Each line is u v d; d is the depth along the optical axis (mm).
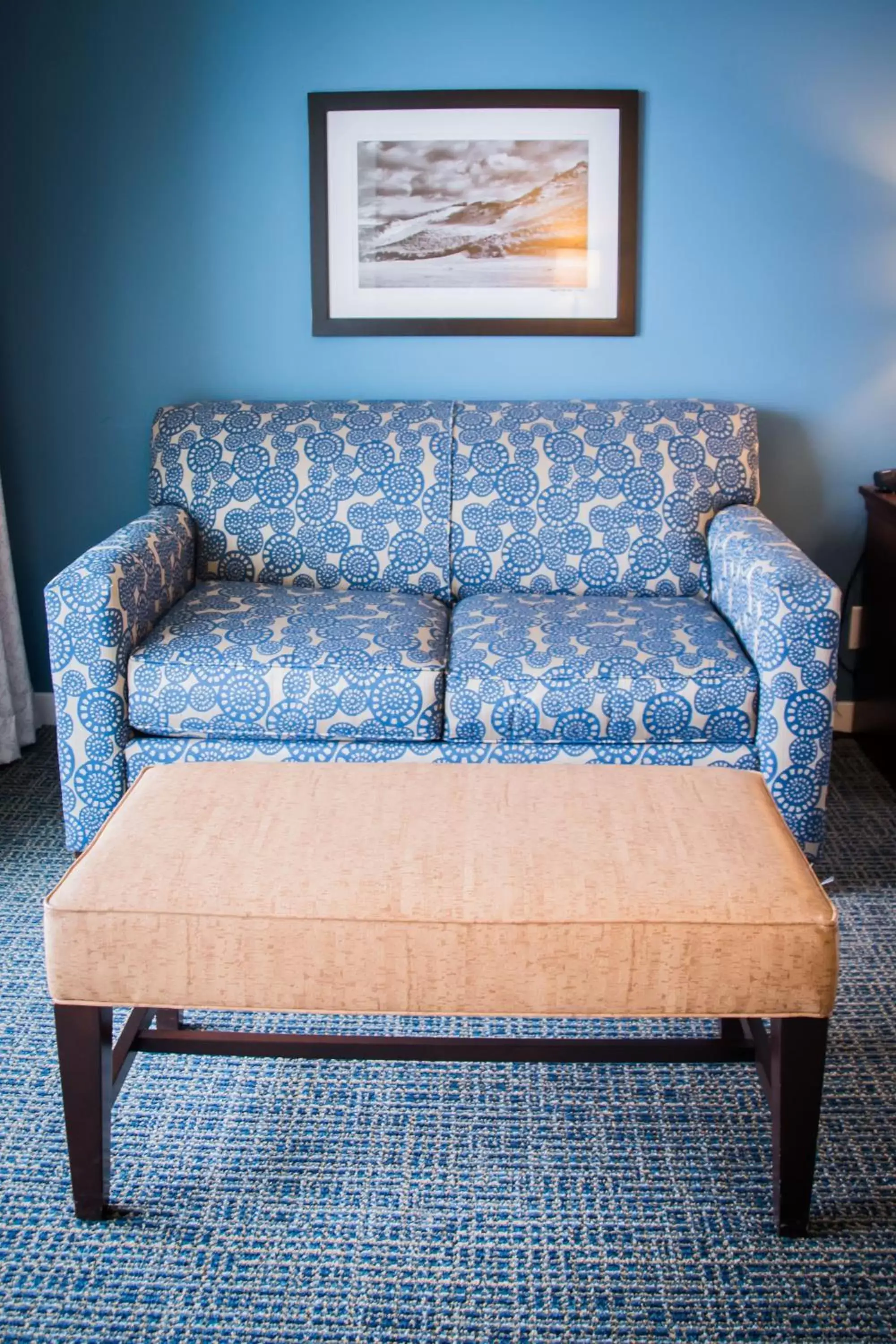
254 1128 1708
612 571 2768
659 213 2902
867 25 2770
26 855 2469
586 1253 1487
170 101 2861
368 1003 1442
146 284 2982
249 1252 1485
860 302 2939
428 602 2688
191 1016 1954
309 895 1442
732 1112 1746
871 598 2918
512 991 1430
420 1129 1710
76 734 2312
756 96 2824
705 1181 1608
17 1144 1673
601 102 2828
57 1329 1380
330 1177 1613
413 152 2869
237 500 2799
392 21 2811
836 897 2301
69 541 3166
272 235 2945
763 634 2236
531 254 2926
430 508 2777
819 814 2285
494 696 2268
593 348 2992
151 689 2287
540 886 1453
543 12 2797
